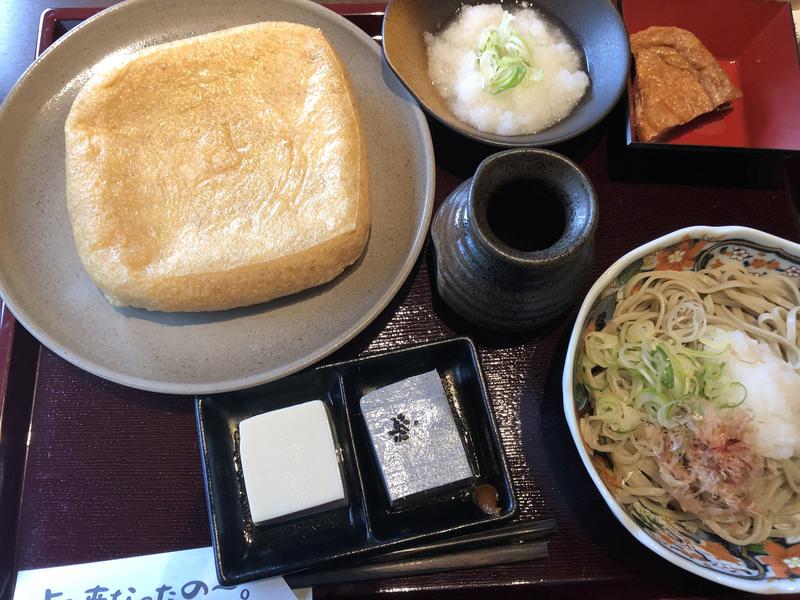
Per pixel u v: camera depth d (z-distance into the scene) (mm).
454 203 296
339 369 301
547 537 289
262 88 335
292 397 314
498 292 278
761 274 304
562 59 377
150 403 309
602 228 347
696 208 352
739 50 395
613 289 291
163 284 294
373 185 345
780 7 379
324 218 305
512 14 389
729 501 258
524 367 320
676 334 295
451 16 390
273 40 340
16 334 315
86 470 298
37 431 305
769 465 274
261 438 289
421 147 339
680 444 268
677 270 306
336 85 331
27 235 322
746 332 302
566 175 251
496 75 354
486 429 294
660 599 289
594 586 287
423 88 362
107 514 291
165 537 288
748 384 274
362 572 278
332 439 293
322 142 320
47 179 334
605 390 293
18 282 310
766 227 350
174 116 328
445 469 288
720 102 362
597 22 370
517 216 284
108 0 406
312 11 363
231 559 272
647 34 377
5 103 331
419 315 330
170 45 336
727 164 364
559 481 298
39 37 374
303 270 302
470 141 364
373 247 333
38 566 282
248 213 310
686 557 247
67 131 319
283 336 311
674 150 340
